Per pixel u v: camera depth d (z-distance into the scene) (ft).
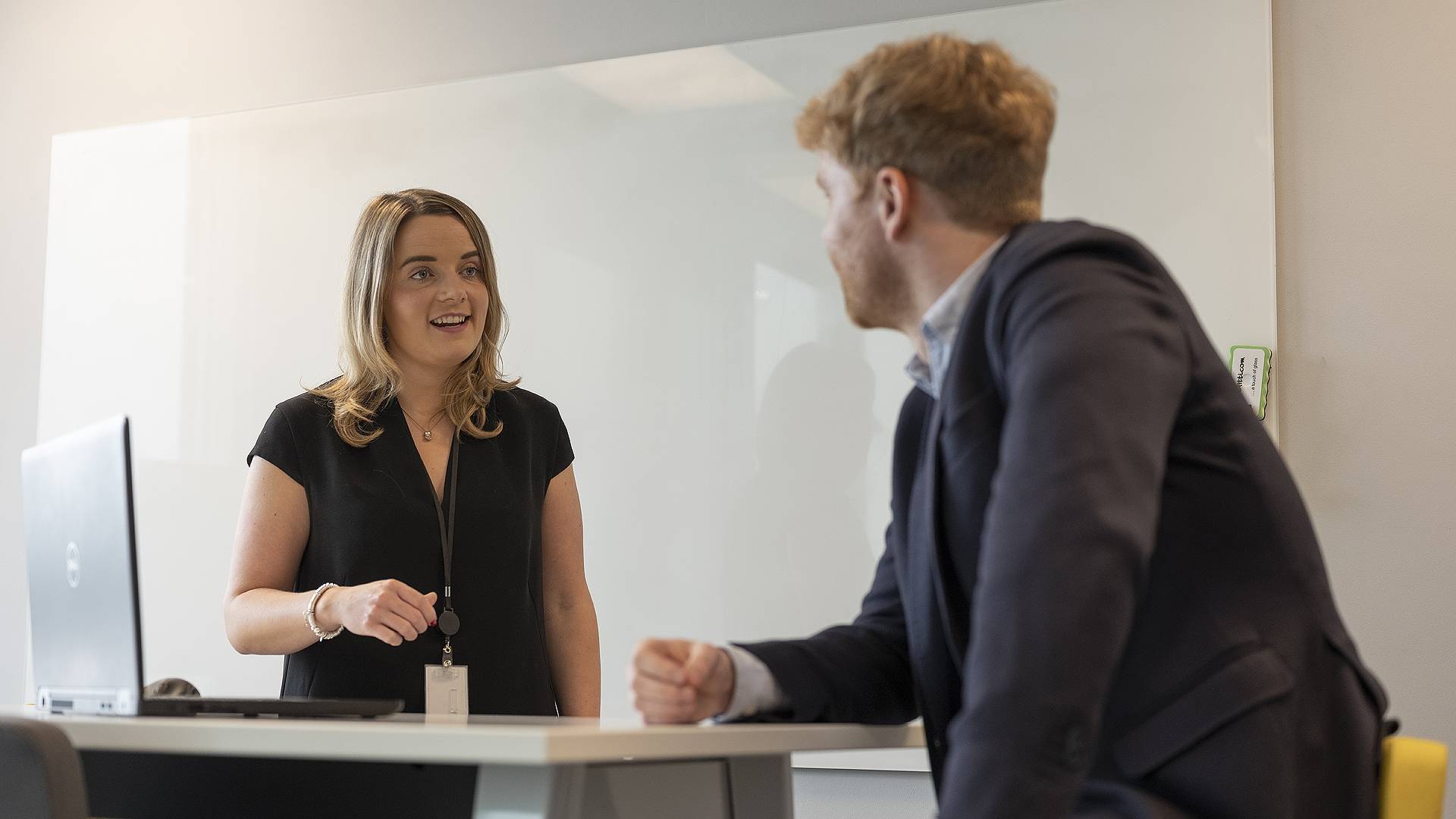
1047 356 3.25
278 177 13.05
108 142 13.71
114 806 4.91
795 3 11.51
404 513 7.00
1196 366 3.57
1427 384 9.59
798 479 10.98
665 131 11.75
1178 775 3.36
